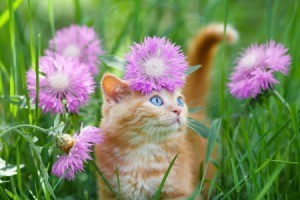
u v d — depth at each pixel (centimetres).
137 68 77
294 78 100
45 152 85
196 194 77
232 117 89
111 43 116
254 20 139
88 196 87
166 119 78
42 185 78
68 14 139
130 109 79
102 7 109
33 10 117
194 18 115
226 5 86
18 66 94
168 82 78
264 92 85
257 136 86
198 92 94
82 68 82
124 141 79
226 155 86
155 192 79
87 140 76
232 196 82
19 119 88
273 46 86
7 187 83
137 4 104
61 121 80
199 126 81
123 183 80
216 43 94
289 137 86
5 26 106
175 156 77
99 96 94
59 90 80
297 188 84
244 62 85
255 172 77
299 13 105
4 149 85
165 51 78
